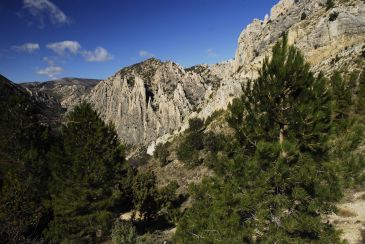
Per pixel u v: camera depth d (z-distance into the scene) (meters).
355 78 43.94
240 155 13.48
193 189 16.97
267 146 12.60
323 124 12.71
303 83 13.23
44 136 31.45
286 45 13.84
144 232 31.70
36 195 27.53
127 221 32.72
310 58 94.69
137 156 185.50
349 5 96.44
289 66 13.19
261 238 13.47
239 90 119.38
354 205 25.23
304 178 12.17
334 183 12.39
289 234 13.10
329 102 13.39
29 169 27.50
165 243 24.30
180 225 16.55
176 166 85.00
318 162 12.93
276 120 13.72
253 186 13.16
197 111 157.50
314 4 129.38
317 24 100.50
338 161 12.71
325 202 12.81
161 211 38.56
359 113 21.77
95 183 27.14
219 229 13.77
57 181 26.98
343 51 80.88
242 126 14.49
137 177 39.69
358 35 88.69
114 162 28.34
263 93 13.70
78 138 27.33
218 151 15.54
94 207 26.72
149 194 36.53
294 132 13.31
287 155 12.88
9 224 17.39
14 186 19.58
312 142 12.80
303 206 12.99
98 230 28.45
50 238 24.64
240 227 13.54
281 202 12.73
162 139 165.12
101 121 28.31
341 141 12.90
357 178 12.57
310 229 12.33
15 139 28.64
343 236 20.14
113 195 27.66
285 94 13.54
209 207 15.84
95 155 26.97
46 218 27.34
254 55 145.12
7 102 29.80
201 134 92.44
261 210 12.77
